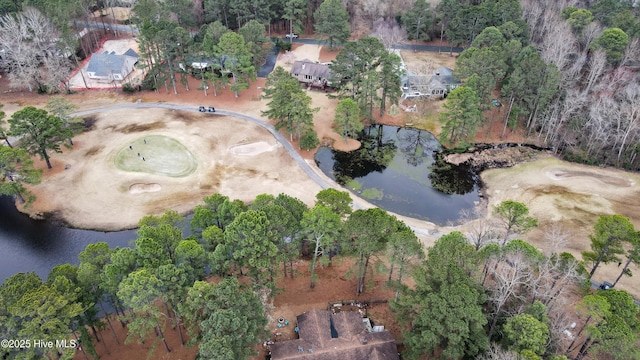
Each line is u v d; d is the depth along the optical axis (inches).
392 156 3732.8
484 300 1796.3
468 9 4771.2
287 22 5669.3
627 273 2276.1
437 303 1701.5
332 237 2041.1
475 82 3602.4
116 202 3056.1
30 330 1497.3
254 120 4037.9
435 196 3282.5
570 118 3700.8
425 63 4963.1
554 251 2324.1
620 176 3393.2
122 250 1784.0
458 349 1717.5
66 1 4608.8
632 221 2928.2
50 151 3499.0
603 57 3710.6
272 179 3339.1
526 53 4003.4
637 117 3248.0
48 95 4306.1
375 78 3779.5
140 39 4151.1
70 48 4293.8
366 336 1968.5
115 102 4229.8
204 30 4734.3
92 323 1852.9
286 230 2028.8
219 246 1868.8
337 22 4960.6
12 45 4232.3
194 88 4495.6
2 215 2955.2
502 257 1993.1
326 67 4581.7
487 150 3769.7
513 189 3304.6
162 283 1665.8
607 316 1656.0
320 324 1999.3
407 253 1866.4
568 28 4288.9
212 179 3304.6
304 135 3735.2
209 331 1562.5
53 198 3078.2
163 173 3331.7
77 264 2635.3
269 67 4953.3
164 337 2053.4
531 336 1653.5
